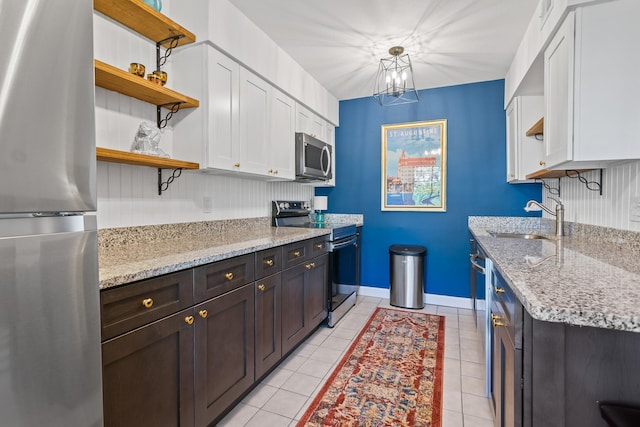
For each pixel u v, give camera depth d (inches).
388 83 110.7
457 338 102.5
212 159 77.1
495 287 59.7
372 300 144.1
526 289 36.0
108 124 66.9
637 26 53.4
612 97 54.9
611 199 72.4
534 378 34.6
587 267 48.3
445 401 70.4
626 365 32.6
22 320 26.5
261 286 73.8
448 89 136.5
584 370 33.4
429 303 140.1
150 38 74.8
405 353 92.5
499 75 125.0
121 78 59.8
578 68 56.4
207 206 92.7
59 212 29.7
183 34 72.7
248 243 74.7
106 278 40.6
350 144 153.6
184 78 78.2
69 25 30.0
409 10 82.5
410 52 105.0
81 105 31.0
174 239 81.0
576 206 94.9
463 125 134.6
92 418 32.5
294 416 65.7
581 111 56.5
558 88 63.4
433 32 92.6
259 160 95.0
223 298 61.9
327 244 110.5
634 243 61.7
